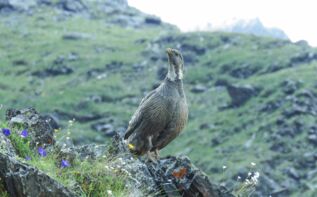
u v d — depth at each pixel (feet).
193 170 45.39
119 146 45.52
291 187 583.99
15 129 40.83
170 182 44.75
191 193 44.83
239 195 44.83
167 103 52.47
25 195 34.27
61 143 43.16
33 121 42.57
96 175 40.32
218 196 44.98
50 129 42.75
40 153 38.99
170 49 53.01
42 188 34.76
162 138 53.52
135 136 53.16
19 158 37.68
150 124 52.65
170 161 46.39
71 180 38.78
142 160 51.47
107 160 42.60
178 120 53.01
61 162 40.22
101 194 39.32
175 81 53.16
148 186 43.01
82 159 42.42
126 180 41.42
